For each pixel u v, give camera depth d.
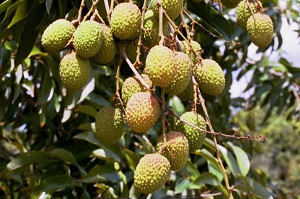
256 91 1.31
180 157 0.55
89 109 0.90
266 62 1.26
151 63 0.54
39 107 0.95
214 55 1.08
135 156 0.83
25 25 0.71
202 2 0.76
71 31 0.60
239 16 0.70
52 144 0.98
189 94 0.61
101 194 0.89
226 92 1.05
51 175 0.80
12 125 1.08
